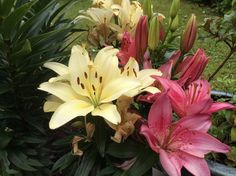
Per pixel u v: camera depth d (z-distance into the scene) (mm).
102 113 439
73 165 505
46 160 530
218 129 611
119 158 498
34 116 537
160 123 458
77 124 500
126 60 518
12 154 516
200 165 445
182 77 505
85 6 1594
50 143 549
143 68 516
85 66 462
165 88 470
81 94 456
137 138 483
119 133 455
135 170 466
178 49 582
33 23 501
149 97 474
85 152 495
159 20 562
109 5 613
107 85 457
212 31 633
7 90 507
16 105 533
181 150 453
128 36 527
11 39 478
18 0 525
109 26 589
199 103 451
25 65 501
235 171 521
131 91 459
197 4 1760
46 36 476
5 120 539
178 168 435
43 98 523
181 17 1632
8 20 448
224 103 475
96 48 602
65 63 544
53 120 433
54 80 463
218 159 578
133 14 591
